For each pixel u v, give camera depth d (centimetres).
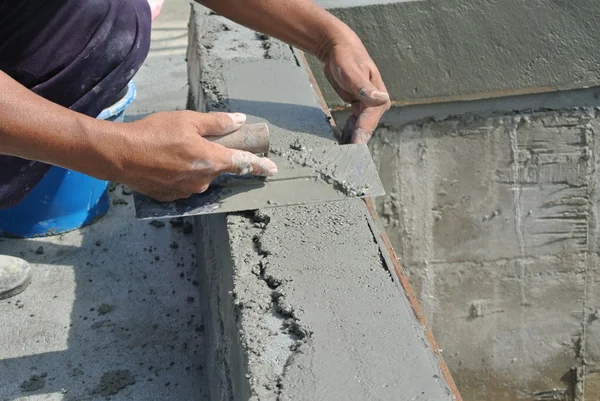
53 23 189
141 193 176
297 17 210
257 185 184
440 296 355
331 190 183
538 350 368
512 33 296
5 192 200
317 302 147
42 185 245
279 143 199
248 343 139
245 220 176
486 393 374
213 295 191
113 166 150
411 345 136
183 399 199
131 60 205
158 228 266
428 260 349
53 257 250
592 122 325
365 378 128
